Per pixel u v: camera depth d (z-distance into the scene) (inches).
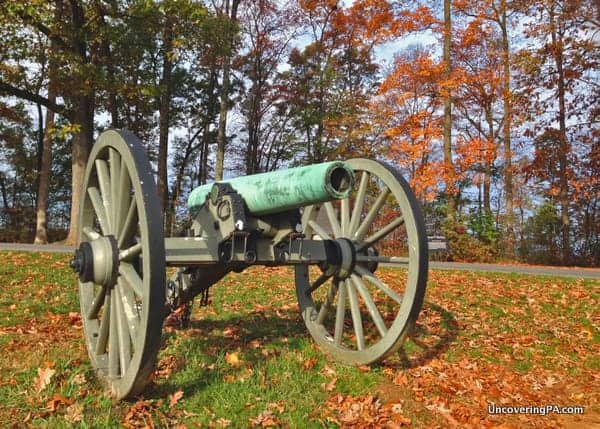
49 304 268.5
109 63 676.7
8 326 223.5
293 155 1234.6
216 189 162.9
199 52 797.2
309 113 1095.6
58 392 146.7
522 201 1127.6
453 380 189.2
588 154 802.8
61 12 638.5
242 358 185.9
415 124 819.4
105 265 141.8
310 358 188.9
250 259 161.6
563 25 767.1
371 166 183.8
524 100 800.3
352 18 1019.9
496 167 1171.9
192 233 175.2
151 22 668.7
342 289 190.1
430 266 525.3
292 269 418.9
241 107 1310.3
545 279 409.7
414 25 801.6
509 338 255.1
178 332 216.1
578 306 322.3
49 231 1250.6
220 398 151.3
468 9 812.6
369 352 176.6
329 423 143.4
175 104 1325.0
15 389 148.5
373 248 191.2
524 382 201.0
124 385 136.0
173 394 151.1
